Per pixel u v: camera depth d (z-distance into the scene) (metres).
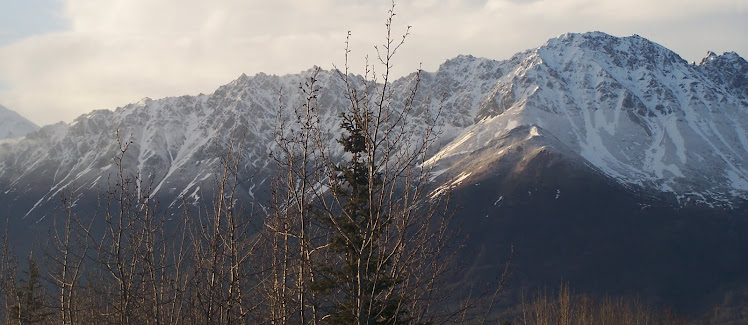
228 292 21.70
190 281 24.03
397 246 17.92
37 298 33.00
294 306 21.50
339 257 21.89
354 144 21.34
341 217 21.05
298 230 21.16
